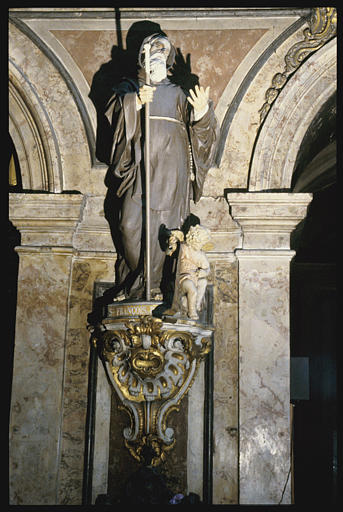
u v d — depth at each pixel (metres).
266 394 7.74
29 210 8.12
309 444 11.92
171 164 7.70
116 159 7.79
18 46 8.33
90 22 8.29
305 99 8.12
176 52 8.30
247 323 7.88
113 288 8.12
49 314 8.01
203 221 8.20
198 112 7.68
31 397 7.84
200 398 7.86
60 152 8.36
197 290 7.52
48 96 8.35
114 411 7.87
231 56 8.26
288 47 8.20
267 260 7.98
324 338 12.09
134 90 7.94
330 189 11.88
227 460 7.72
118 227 7.84
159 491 7.51
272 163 8.12
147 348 7.43
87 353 8.02
